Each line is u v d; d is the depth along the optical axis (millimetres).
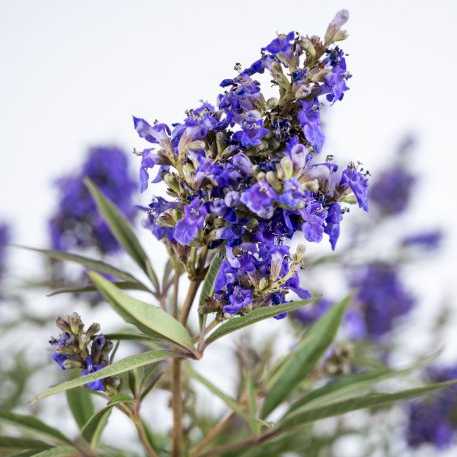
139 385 514
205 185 469
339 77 475
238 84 477
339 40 479
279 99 476
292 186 459
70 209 700
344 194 480
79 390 572
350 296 583
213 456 585
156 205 487
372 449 728
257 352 665
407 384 685
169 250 512
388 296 812
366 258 780
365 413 733
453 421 737
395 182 878
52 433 546
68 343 498
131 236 556
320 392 561
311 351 580
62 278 721
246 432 631
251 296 482
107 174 713
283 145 472
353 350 664
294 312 686
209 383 562
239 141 471
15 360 734
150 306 480
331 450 713
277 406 573
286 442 608
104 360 500
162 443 608
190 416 600
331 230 480
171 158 478
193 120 473
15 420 544
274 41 478
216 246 480
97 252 709
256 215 468
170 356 487
